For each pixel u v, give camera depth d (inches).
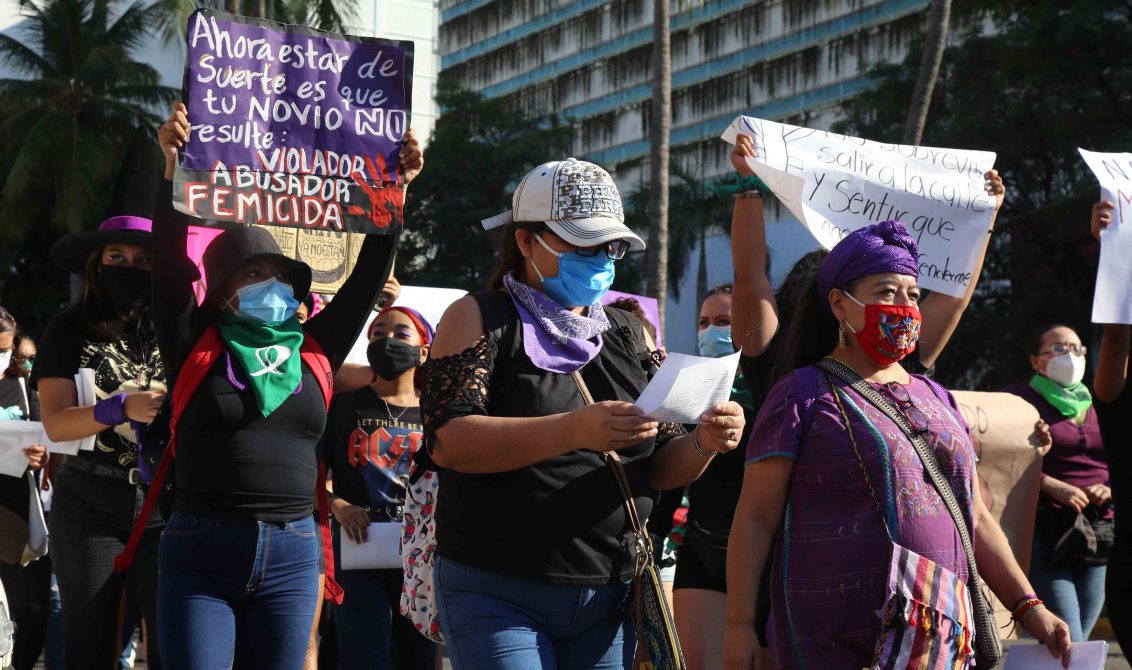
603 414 119.0
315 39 171.0
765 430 134.0
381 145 173.2
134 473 188.7
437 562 134.2
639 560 131.5
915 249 140.1
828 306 142.0
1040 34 1168.2
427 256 1775.3
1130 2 1144.8
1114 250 195.5
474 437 124.1
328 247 220.2
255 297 161.3
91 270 193.6
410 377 239.5
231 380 157.3
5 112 1540.4
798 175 190.4
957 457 132.8
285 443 159.9
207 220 162.2
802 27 2583.7
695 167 2785.4
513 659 126.1
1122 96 1175.6
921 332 192.4
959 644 127.1
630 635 137.1
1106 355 196.1
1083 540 252.5
